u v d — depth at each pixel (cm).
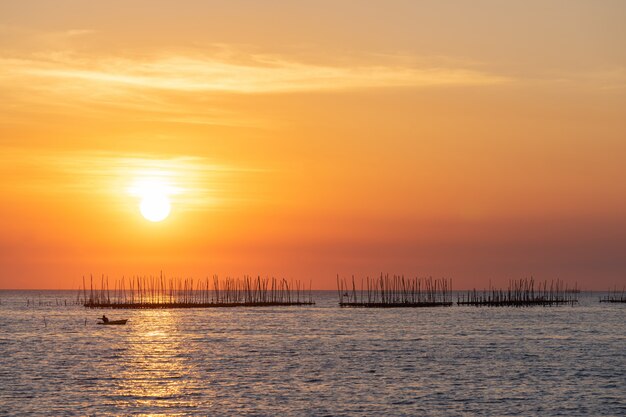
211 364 12631
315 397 9594
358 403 9262
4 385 10294
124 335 18200
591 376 11394
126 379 10906
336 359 13388
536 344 16212
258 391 9981
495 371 11869
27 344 15788
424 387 10344
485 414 8750
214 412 8744
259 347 15488
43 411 8706
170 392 9881
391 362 12975
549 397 9694
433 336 18238
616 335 18588
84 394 9694
